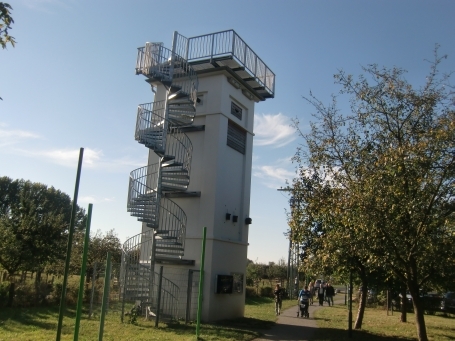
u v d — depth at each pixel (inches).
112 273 661.3
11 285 657.0
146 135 629.6
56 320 542.9
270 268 1898.4
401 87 447.2
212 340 457.7
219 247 677.3
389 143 442.9
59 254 783.7
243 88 767.1
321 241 478.0
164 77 648.4
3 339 406.6
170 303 653.9
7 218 794.2
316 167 499.2
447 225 372.5
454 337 564.7
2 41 269.9
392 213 373.1
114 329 500.7
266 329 587.2
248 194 770.2
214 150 693.3
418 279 441.1
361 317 629.0
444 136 368.5
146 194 626.5
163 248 629.9
